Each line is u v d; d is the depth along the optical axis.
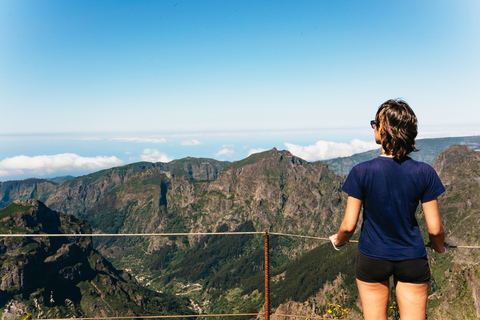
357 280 4.52
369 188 4.13
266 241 6.89
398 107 4.07
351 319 10.29
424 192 3.97
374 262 4.18
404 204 3.96
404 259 3.99
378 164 4.13
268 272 6.95
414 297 4.05
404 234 4.02
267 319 6.99
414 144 4.04
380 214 4.10
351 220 4.29
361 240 4.37
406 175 3.95
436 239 4.16
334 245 5.00
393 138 3.98
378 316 4.34
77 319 7.58
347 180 4.41
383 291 4.31
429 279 4.09
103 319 7.41
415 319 4.04
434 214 4.01
